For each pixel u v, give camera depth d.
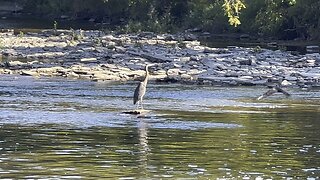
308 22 77.00
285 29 77.81
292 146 20.72
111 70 45.12
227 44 69.56
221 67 46.78
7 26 91.25
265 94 30.84
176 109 28.84
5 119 25.27
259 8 81.62
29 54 55.88
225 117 26.62
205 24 84.62
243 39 76.88
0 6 123.31
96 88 37.06
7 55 55.75
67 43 66.00
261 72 44.41
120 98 32.72
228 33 83.06
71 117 25.97
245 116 26.98
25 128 23.27
